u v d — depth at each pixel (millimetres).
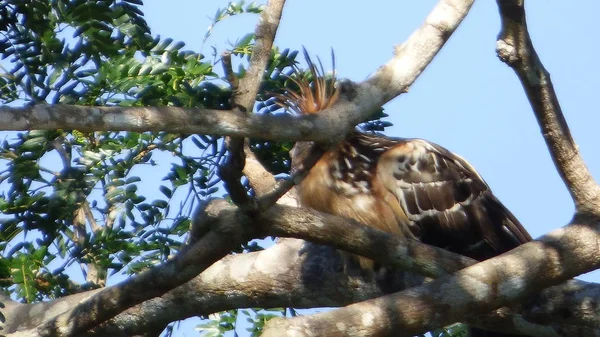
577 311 8250
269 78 10461
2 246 9938
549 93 7637
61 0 9250
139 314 9750
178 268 7605
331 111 7363
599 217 7910
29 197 9594
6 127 6422
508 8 7285
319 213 7262
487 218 10758
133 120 6672
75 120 6598
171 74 9820
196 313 9883
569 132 7844
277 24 7301
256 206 6918
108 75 9539
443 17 8273
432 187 10602
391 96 7918
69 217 9773
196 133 6824
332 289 9750
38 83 9453
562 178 8008
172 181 9898
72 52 9422
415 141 10805
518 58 7504
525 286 7551
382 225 10398
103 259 10039
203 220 7141
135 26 9648
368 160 10469
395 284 9555
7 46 9461
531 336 8773
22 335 8500
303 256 9859
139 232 9945
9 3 9367
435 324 7125
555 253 7676
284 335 6406
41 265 9812
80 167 9750
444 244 10711
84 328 8320
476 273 7410
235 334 10016
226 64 6852
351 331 6660
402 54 8109
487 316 8383
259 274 9805
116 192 9805
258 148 10773
